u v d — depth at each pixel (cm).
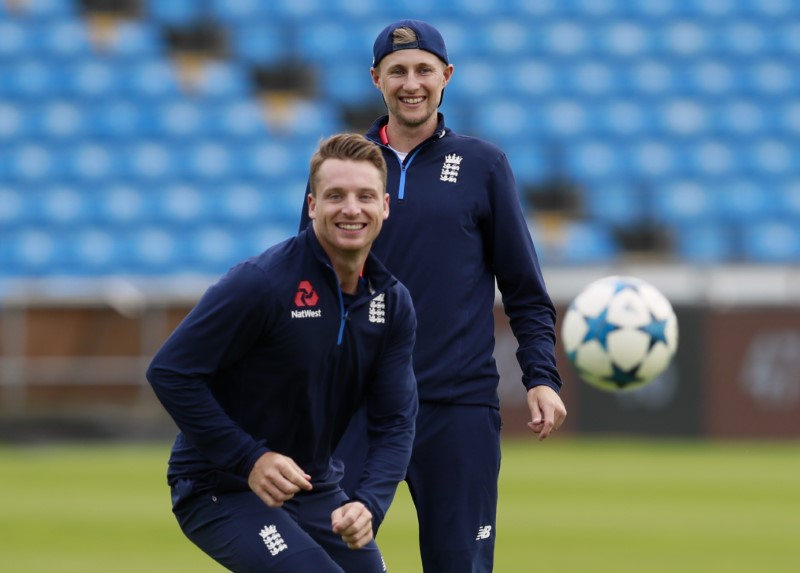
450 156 2081
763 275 6781
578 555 3356
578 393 6400
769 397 6362
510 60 9594
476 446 2047
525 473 5238
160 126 8950
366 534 1639
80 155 8644
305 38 9581
